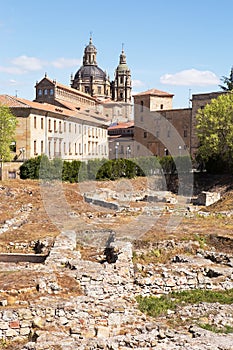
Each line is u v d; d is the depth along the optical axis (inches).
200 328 558.3
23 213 1444.4
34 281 671.1
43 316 566.9
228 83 4224.9
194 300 703.1
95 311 588.1
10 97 2945.4
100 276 713.0
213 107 2331.4
